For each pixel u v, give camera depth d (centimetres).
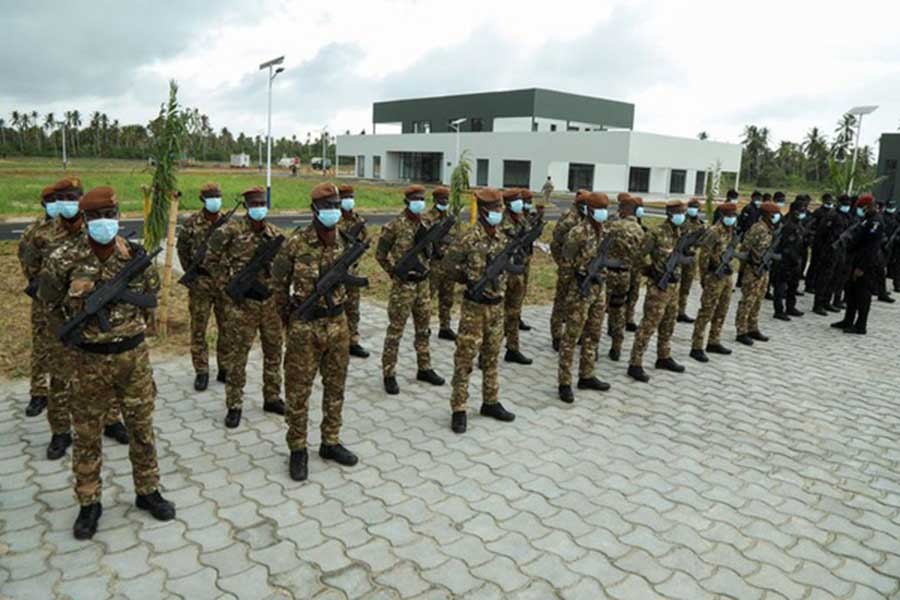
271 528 401
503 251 559
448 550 385
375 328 892
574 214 788
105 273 379
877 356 855
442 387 670
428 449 523
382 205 3145
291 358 457
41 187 3141
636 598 349
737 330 896
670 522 428
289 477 467
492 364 582
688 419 611
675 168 4662
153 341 774
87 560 363
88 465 384
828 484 493
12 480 447
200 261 610
